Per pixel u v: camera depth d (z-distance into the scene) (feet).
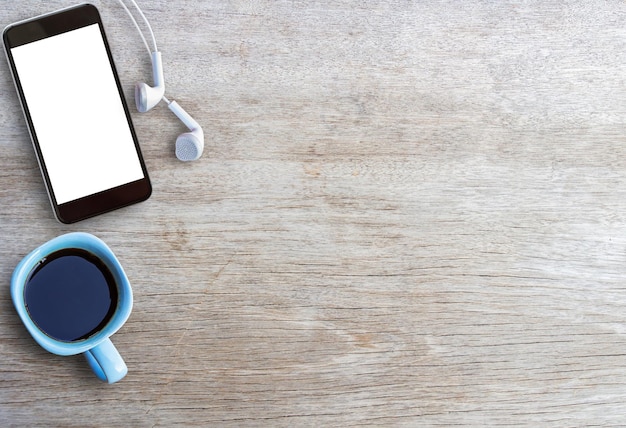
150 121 2.93
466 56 3.13
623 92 3.22
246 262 3.00
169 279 2.96
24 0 2.84
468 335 3.11
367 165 3.07
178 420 2.96
